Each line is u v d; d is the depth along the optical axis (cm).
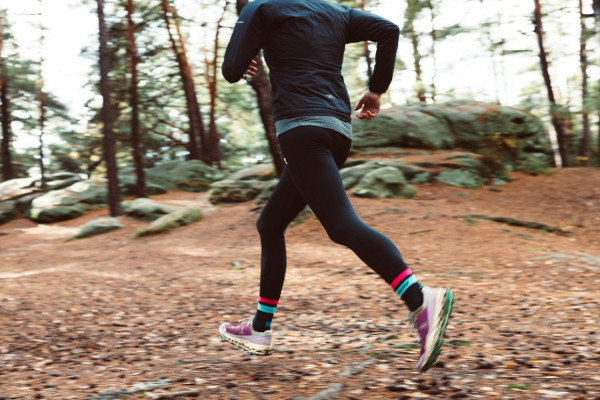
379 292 668
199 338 473
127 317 582
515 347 370
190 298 691
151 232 1359
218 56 2831
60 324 547
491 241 964
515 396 247
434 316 228
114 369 369
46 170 3609
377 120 1602
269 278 305
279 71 260
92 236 1530
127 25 2167
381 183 1323
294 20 257
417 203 1254
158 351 429
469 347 373
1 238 1772
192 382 303
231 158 3600
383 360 337
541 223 1126
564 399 240
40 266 1097
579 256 820
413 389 265
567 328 430
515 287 661
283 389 277
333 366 329
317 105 253
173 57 2594
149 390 292
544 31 2222
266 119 1335
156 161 3022
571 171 1527
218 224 1328
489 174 1458
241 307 630
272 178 1873
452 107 1638
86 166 3616
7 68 2753
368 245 240
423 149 1565
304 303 631
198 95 3158
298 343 425
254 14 258
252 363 351
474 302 589
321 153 252
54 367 386
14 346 457
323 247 1010
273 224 298
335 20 267
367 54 2414
